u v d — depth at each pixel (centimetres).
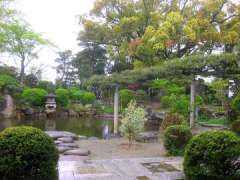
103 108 2286
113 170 480
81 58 3077
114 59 2108
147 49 1733
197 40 1759
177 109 1137
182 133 662
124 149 775
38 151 352
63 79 3222
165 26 1686
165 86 1750
